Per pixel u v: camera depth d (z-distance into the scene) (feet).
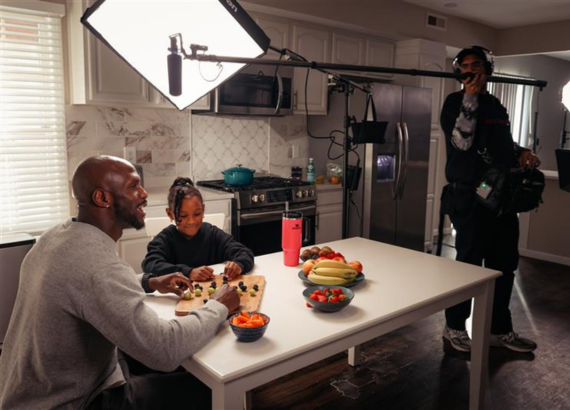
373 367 8.36
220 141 13.17
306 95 12.21
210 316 4.24
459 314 9.01
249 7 11.61
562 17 16.48
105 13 3.53
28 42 9.72
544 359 8.75
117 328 3.59
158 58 4.09
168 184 12.37
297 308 4.99
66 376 3.76
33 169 10.16
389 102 13.09
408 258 7.00
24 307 3.87
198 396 4.52
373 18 13.92
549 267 14.76
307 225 7.41
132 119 11.53
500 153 8.24
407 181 13.99
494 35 18.30
